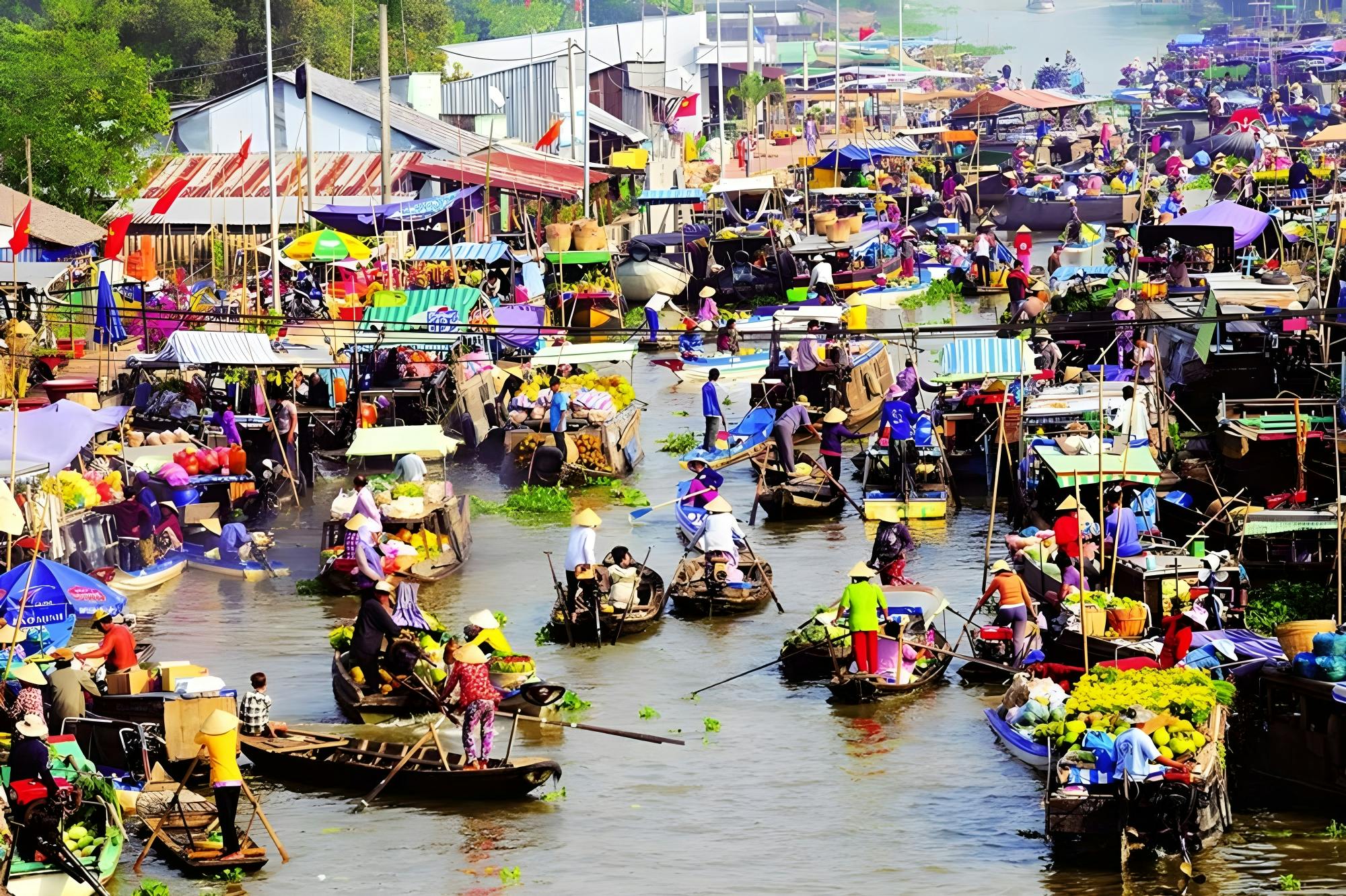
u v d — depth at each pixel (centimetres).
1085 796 4647
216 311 12244
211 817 4959
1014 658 6222
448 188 17075
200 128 17838
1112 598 6125
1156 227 12175
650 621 7125
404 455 8606
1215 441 8525
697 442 10931
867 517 8944
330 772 5322
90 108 15512
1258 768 5266
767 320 13388
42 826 4366
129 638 5712
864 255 16775
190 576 8050
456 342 11156
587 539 6881
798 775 5422
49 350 11319
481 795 5225
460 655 5288
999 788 5269
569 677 6456
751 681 6400
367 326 11500
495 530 8931
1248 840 4781
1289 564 6831
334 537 7925
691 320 13700
